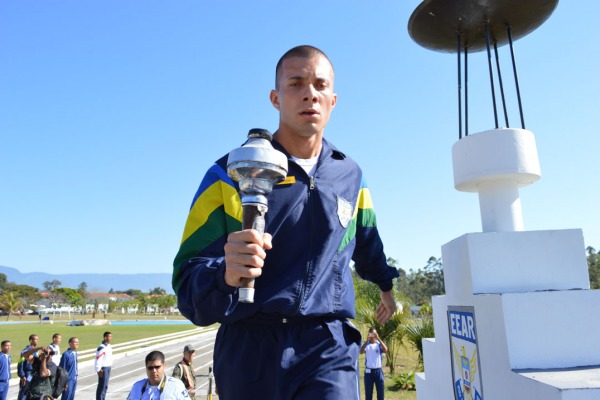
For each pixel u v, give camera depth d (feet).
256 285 5.77
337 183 6.64
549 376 7.47
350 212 6.70
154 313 460.96
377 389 36.01
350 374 5.90
